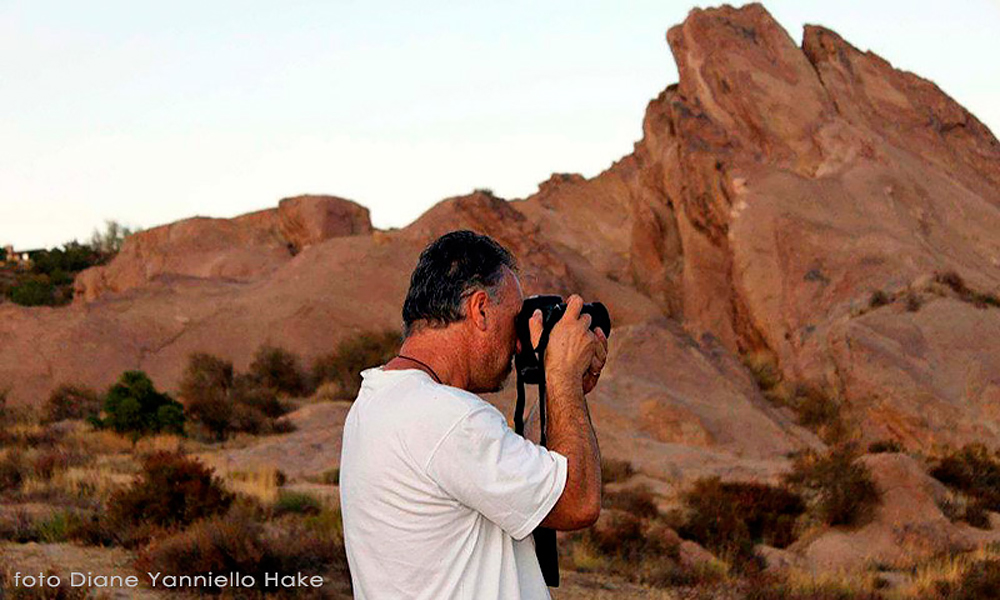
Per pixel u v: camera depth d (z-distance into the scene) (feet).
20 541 36.96
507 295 7.82
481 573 7.16
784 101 160.04
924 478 65.41
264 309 131.85
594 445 7.42
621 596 39.19
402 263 141.79
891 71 172.86
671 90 179.32
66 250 263.29
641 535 49.65
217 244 184.03
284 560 33.30
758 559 53.98
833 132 155.74
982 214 149.69
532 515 7.03
